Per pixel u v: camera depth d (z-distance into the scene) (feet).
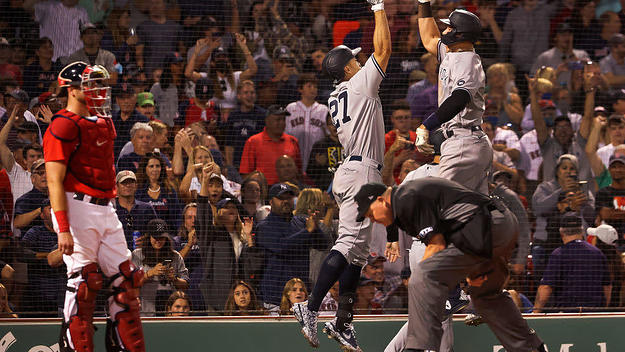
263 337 56.34
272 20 92.22
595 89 87.66
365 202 44.73
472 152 48.57
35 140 72.23
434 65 85.40
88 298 45.03
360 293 63.10
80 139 43.91
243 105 80.79
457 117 49.26
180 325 55.67
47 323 55.01
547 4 99.30
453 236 42.75
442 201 43.11
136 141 70.13
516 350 47.85
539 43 97.66
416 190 43.19
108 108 46.11
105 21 87.15
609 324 57.77
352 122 49.60
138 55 85.10
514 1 99.40
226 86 82.02
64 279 60.08
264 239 62.85
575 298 63.46
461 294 53.16
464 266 43.37
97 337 55.42
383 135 50.52
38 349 54.85
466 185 49.21
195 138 74.69
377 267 64.49
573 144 81.46
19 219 62.39
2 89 77.77
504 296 47.85
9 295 59.57
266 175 75.36
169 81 82.02
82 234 44.39
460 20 48.47
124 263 45.78
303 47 91.81
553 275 63.98
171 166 71.61
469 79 47.39
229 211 62.85
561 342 57.31
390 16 89.10
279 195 63.93
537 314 57.93
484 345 57.16
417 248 51.65
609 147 82.89
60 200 43.32
